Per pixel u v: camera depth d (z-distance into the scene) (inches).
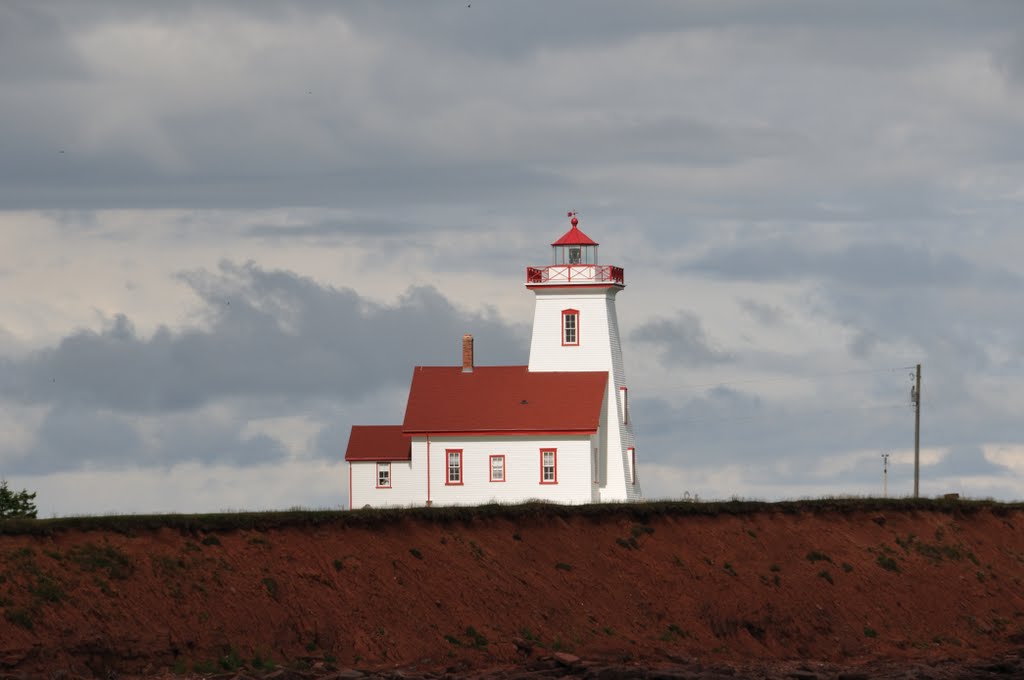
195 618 7790.4
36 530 7780.5
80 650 7298.2
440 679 7795.3
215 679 7352.4
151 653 7495.1
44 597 7421.3
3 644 7101.4
